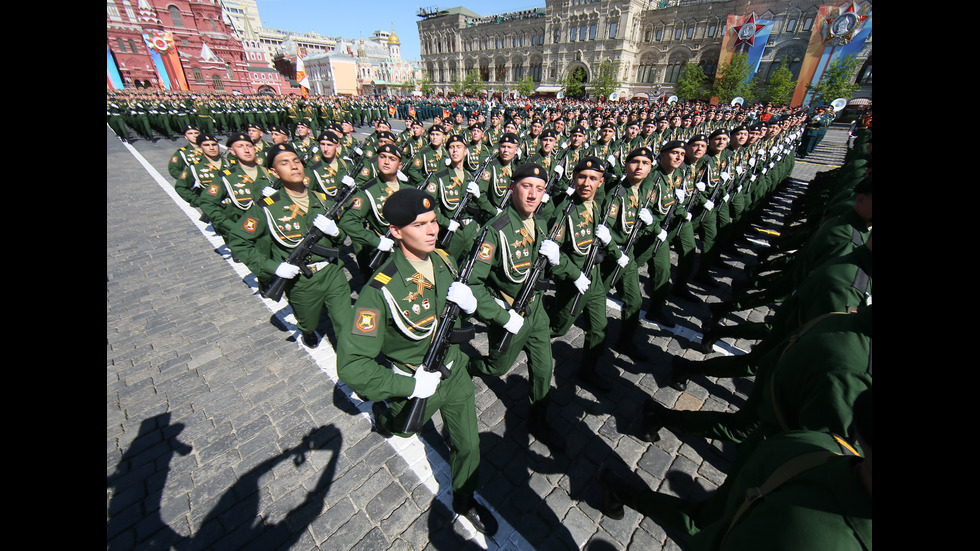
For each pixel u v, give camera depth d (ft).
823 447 4.47
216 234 28.04
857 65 104.63
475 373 12.75
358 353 7.44
